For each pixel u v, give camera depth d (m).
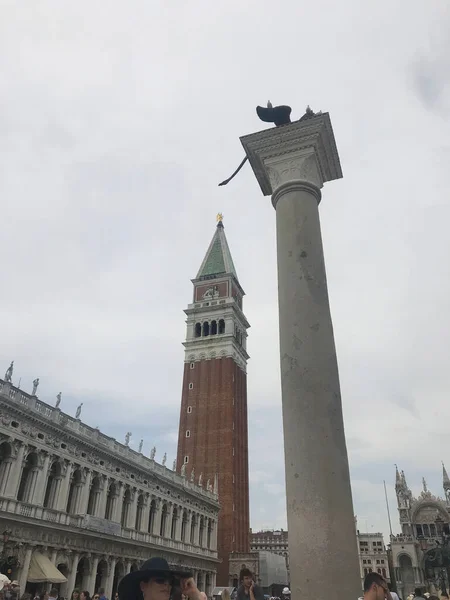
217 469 102.12
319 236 13.44
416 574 112.25
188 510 78.12
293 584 9.61
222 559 92.25
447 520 120.50
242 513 103.19
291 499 10.32
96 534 51.00
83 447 52.16
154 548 63.81
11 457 42.28
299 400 11.06
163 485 69.94
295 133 14.55
